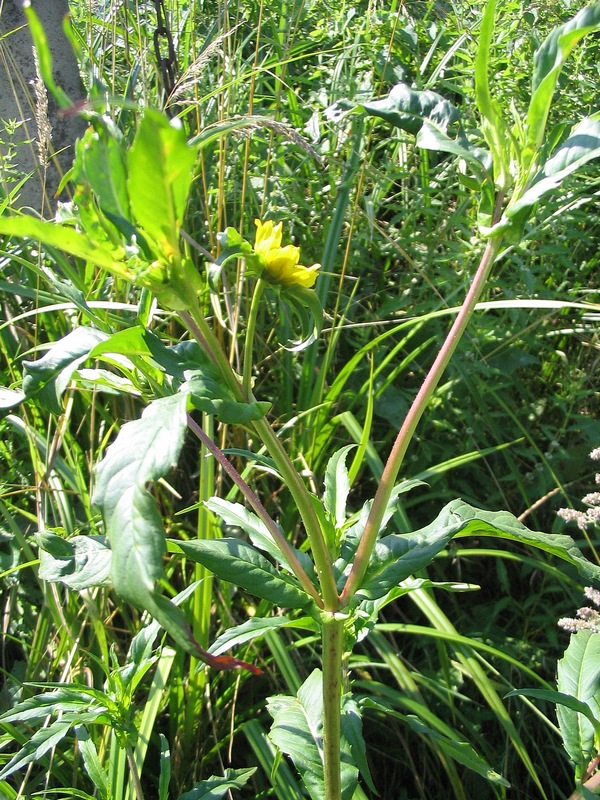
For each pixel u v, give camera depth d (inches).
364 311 106.0
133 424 30.6
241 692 82.9
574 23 36.3
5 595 86.4
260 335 98.6
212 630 85.2
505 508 98.7
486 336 99.0
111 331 46.0
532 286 91.4
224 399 34.8
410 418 42.4
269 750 72.7
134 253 32.1
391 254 104.5
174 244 31.5
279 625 49.9
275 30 113.3
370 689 77.2
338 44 114.4
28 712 51.8
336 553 46.6
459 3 116.4
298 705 54.6
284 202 103.0
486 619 91.9
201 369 35.6
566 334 108.7
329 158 99.7
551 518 98.6
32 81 82.4
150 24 110.6
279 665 74.6
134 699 79.0
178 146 27.5
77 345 38.0
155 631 54.3
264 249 37.8
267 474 89.5
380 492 42.6
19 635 84.7
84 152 31.1
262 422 37.9
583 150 38.1
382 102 46.0
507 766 84.9
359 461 77.9
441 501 96.7
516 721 87.4
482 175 41.2
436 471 87.4
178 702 77.6
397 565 44.1
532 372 107.6
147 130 26.9
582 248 111.8
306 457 90.7
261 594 42.2
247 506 90.0
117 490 29.2
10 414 86.9
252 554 43.2
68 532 79.4
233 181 101.0
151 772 80.1
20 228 29.0
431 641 90.2
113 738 65.4
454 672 87.5
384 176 102.3
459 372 97.9
